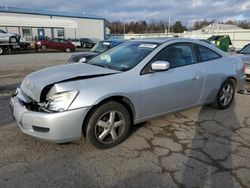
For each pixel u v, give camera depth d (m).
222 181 2.76
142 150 3.41
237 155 3.31
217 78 4.67
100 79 3.31
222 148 3.49
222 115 4.79
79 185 2.67
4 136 3.71
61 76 3.34
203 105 4.81
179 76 3.99
